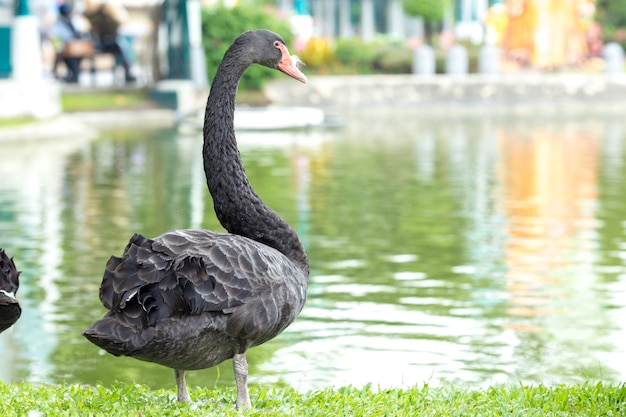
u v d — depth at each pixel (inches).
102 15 1342.3
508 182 690.2
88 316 356.5
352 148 911.0
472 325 345.1
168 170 755.4
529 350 317.1
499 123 1184.2
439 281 408.8
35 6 1419.8
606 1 2062.0
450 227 524.7
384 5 2126.0
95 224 530.0
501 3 1947.6
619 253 461.4
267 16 1402.6
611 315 357.1
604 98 1525.6
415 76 1537.9
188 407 215.0
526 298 382.0
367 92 1434.5
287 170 748.0
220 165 223.6
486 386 280.1
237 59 228.2
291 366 302.2
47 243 480.1
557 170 753.0
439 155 854.5
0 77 1216.8
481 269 430.0
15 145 917.8
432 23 1929.1
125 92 1290.6
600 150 891.4
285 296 204.8
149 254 190.9
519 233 510.0
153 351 188.5
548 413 221.5
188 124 1128.8
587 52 1825.8
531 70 1689.2
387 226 526.3
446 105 1456.7
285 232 224.2
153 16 1326.3
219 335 197.0
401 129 1111.6
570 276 417.4
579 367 300.4
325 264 438.6
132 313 185.5
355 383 284.8
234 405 219.5
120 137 1008.9
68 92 1254.3
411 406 228.7
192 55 1294.3
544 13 1688.0
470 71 1640.0
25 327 343.0
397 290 394.0
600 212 569.9
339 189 652.7
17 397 224.4
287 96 1382.9
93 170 753.0
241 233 223.6
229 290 194.9
